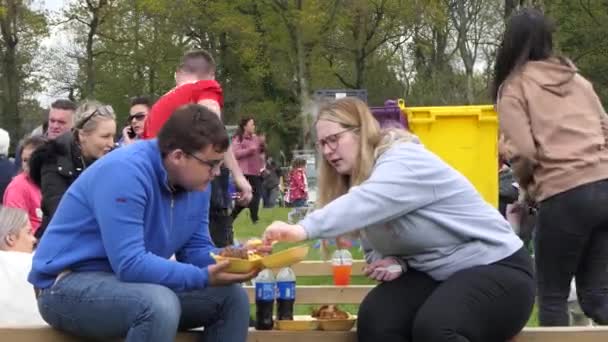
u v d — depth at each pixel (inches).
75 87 1627.7
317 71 1466.5
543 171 178.9
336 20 1414.9
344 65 1604.3
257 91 1585.9
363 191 141.1
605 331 152.9
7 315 167.2
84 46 1587.1
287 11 1375.5
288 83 1515.7
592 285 182.4
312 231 139.6
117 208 132.1
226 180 244.8
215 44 1552.7
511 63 184.5
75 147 225.1
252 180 624.4
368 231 153.0
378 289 152.5
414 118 326.6
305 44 1423.5
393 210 142.3
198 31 1535.4
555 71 180.1
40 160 226.7
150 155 136.6
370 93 1611.7
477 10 1453.0
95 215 135.3
